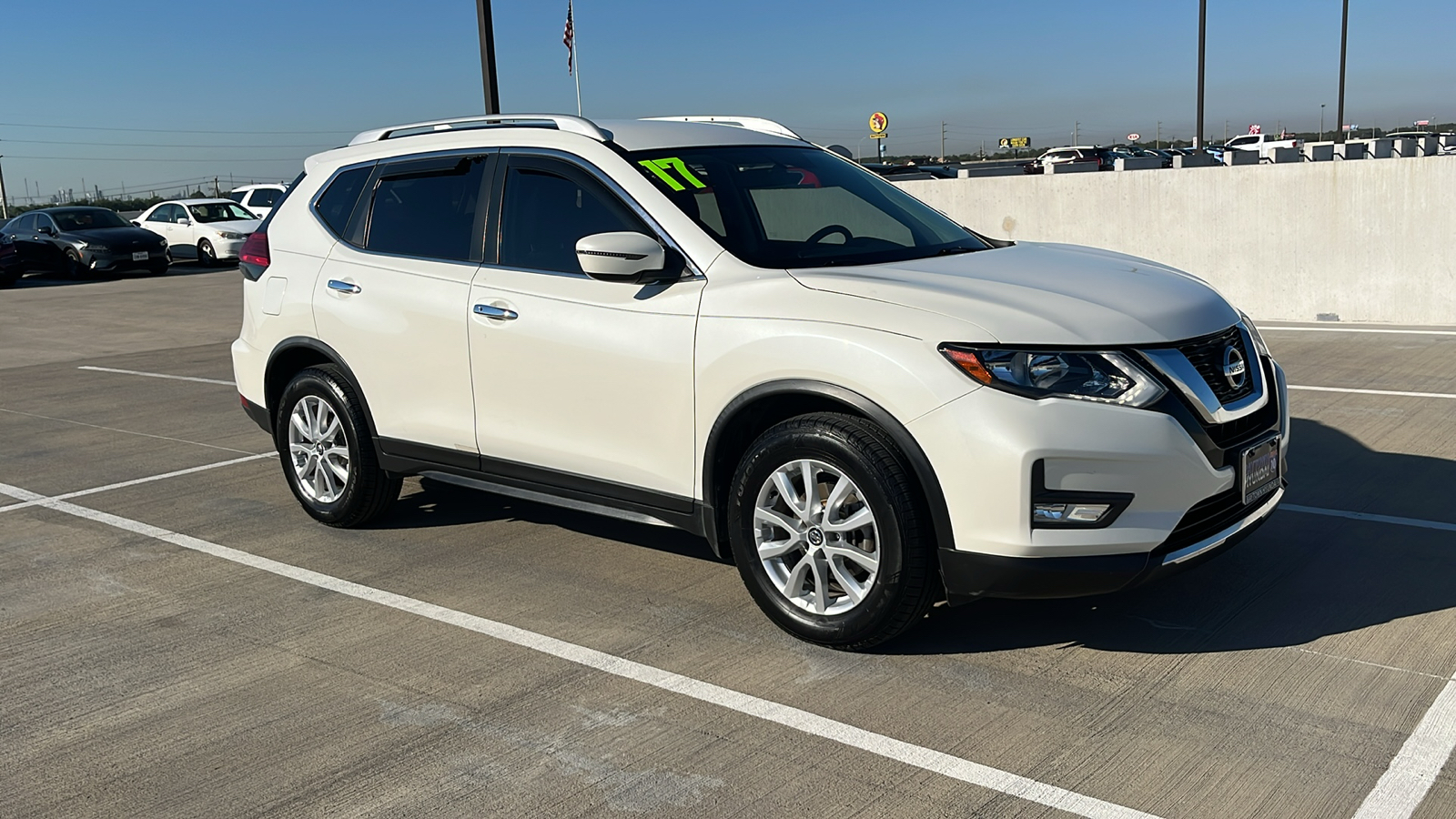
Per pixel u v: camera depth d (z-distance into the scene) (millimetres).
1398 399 7312
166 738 3447
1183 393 3545
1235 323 3953
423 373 4895
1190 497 3545
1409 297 10523
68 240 23219
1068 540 3459
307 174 5633
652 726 3414
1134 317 3627
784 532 4016
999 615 4145
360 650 4062
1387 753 3088
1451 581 4277
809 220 4480
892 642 3953
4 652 4164
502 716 3514
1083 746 3191
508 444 4641
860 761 3162
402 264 4996
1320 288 11000
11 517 5996
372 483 5305
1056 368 3459
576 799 3021
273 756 3312
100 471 6957
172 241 26141
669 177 4340
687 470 4125
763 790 3031
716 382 3947
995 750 3191
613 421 4285
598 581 4680
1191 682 3553
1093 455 3424
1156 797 2918
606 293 4277
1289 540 4793
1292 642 3814
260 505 6047
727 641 4023
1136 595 4273
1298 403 7340
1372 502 5250
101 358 12297
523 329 4473
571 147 4543
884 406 3590
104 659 4066
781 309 3830
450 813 2979
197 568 5039
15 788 3188
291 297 5422
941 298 3664
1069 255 4504
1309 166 10891
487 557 5031
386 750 3326
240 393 5930
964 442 3465
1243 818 2812
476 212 4789
